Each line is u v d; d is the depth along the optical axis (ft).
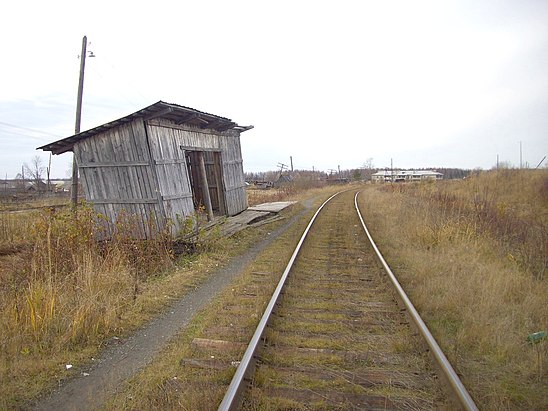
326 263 27.99
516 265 25.41
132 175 33.91
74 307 17.89
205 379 12.71
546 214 56.08
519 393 12.24
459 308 18.16
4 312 17.17
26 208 80.48
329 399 11.69
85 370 14.19
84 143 35.55
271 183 175.73
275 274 24.64
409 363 13.76
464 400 10.55
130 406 11.68
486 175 105.70
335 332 16.26
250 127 53.36
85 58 54.80
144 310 19.67
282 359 13.88
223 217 45.24
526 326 16.61
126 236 29.99
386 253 30.40
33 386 12.98
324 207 71.61
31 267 22.49
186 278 25.11
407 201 64.85
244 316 18.16
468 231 32.60
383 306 19.15
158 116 32.58
